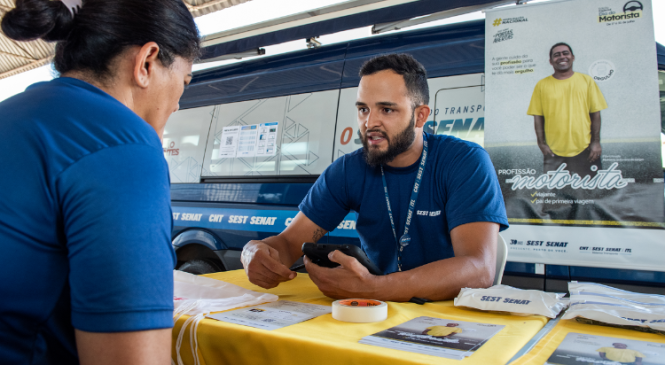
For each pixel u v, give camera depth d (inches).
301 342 28.5
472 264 49.6
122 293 22.3
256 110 134.0
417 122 62.5
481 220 55.0
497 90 106.3
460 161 60.4
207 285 48.9
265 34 145.3
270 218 121.7
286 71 134.4
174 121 151.5
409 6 121.0
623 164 95.3
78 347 23.1
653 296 42.1
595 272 93.8
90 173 23.6
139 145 25.7
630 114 96.6
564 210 98.7
